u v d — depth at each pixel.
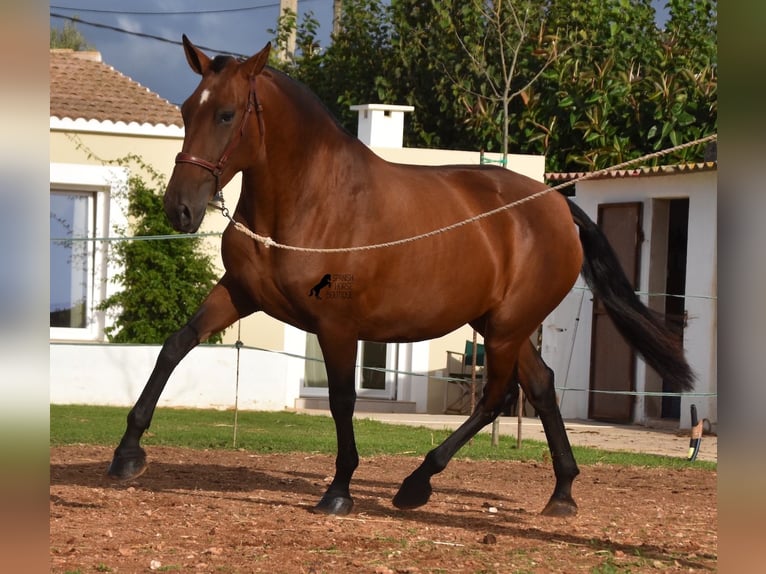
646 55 22.86
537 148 22.12
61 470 8.52
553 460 7.76
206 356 15.73
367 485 8.73
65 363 15.26
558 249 7.65
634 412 16.05
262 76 6.59
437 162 17.66
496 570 5.68
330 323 6.75
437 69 24.19
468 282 7.20
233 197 16.23
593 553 6.28
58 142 15.77
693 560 6.20
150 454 10.02
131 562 5.48
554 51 21.53
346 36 27.30
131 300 15.72
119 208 15.88
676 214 16.59
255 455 10.33
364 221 6.76
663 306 16.14
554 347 17.17
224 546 5.94
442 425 14.46
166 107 17.05
